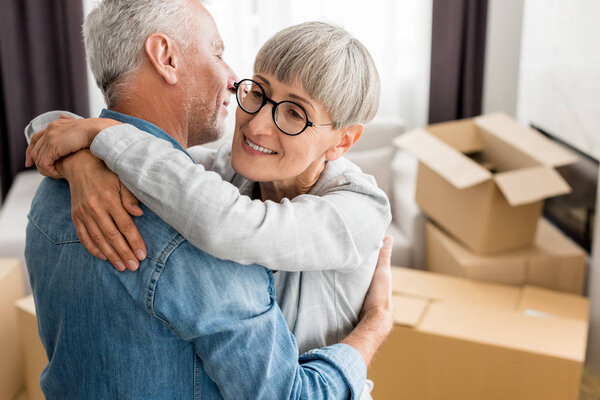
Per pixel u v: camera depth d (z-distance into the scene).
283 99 0.92
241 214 0.82
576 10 2.77
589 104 2.67
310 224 0.88
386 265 1.19
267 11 3.70
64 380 0.92
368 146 3.39
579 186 2.80
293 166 0.96
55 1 3.40
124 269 0.84
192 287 0.82
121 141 0.85
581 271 2.65
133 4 0.92
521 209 2.60
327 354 0.95
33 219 0.96
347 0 3.73
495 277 2.61
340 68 0.91
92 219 0.85
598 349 2.66
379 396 2.25
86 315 0.87
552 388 2.06
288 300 1.03
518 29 3.69
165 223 0.85
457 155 2.60
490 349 2.08
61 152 0.90
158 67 0.93
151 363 0.86
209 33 0.99
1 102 3.52
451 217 2.76
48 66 3.50
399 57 3.88
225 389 0.85
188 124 1.01
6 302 2.35
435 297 2.43
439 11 3.59
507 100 3.81
